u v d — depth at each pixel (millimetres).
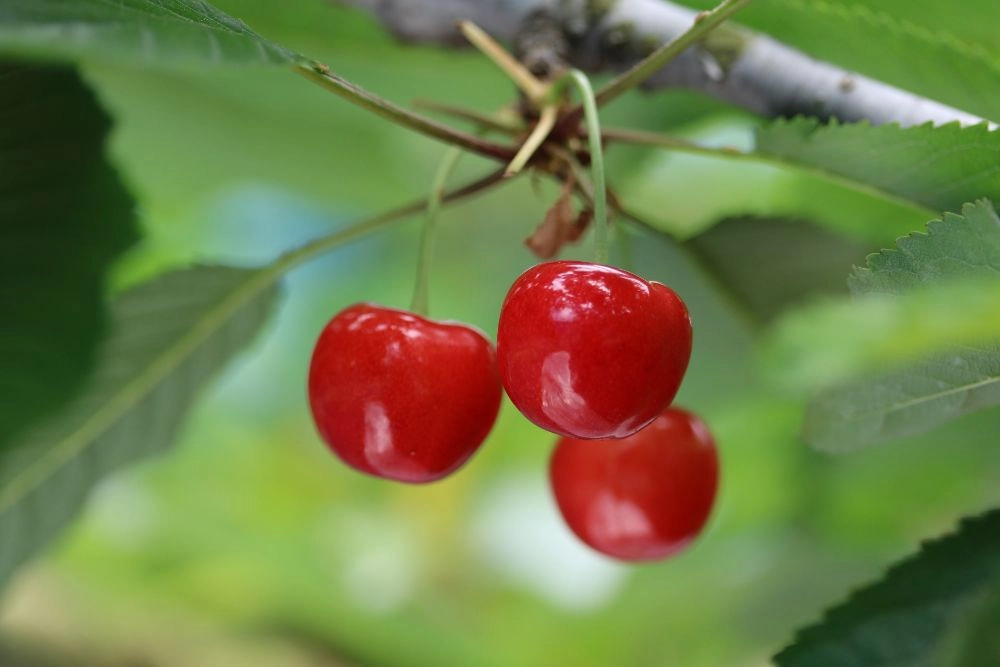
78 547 610
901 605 313
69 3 271
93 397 350
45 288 309
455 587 654
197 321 354
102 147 308
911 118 342
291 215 597
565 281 303
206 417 613
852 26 336
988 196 324
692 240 356
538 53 350
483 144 328
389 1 367
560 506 356
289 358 625
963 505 476
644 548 350
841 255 356
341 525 660
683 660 582
